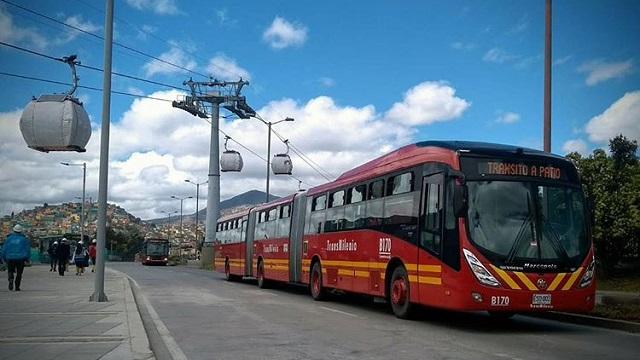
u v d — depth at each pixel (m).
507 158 11.81
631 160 25.88
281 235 23.39
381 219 14.83
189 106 50.91
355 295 20.23
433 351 9.42
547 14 16.66
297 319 13.77
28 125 16.45
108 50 16.39
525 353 9.26
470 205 11.39
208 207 53.25
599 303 14.99
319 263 19.23
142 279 32.53
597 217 21.23
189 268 56.09
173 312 15.25
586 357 8.92
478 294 11.02
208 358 8.88
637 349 9.70
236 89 51.53
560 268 11.34
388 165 14.80
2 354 8.66
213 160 52.81
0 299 16.69
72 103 16.62
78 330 10.87
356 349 9.60
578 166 22.17
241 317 14.13
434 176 12.42
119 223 154.50
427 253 12.40
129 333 10.52
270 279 24.80
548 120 16.52
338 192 18.14
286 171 41.41
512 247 11.24
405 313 13.45
